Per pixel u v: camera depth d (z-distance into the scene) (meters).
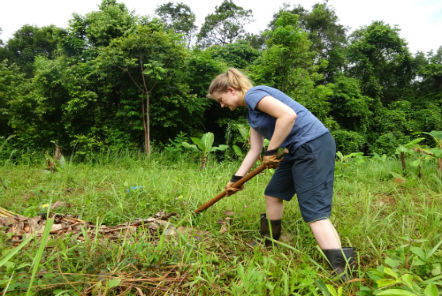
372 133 22.72
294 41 10.82
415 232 2.17
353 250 1.62
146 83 9.97
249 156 2.14
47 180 4.32
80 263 1.54
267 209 2.13
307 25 27.09
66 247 1.63
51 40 25.12
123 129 10.45
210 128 13.86
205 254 1.71
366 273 1.55
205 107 12.41
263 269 1.54
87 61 10.42
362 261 1.79
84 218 2.46
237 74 1.93
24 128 11.38
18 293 1.26
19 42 26.17
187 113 11.44
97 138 9.91
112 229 2.11
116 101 11.00
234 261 1.66
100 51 9.67
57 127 11.05
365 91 25.17
